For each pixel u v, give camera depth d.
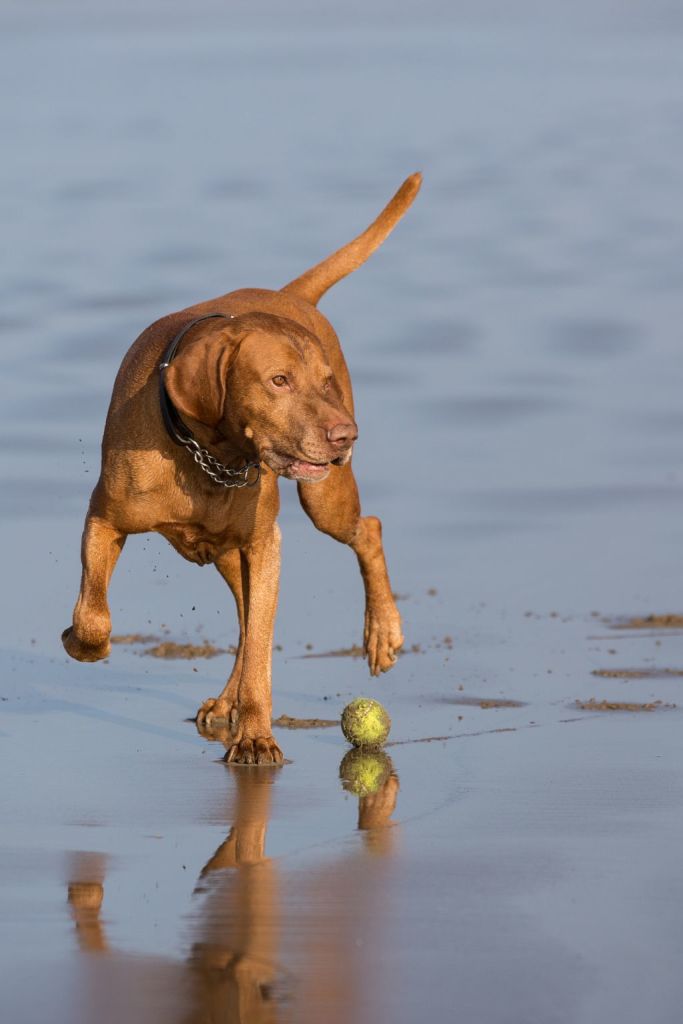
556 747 9.50
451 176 42.56
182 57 89.38
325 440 8.62
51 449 18.17
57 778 9.02
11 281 27.95
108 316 24.95
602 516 16.33
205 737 10.05
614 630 12.66
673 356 23.27
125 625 13.07
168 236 32.47
